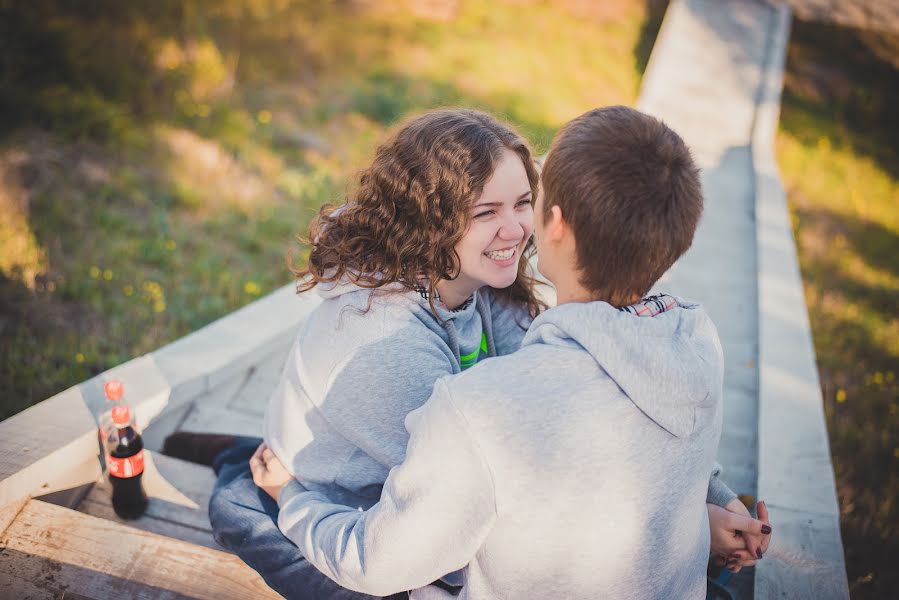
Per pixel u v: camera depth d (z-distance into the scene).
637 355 1.21
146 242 4.41
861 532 3.15
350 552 1.45
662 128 1.24
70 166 4.93
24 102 5.23
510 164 1.73
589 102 8.80
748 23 10.76
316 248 1.85
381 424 1.69
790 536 2.38
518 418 1.21
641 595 1.32
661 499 1.27
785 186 7.41
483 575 1.37
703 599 1.48
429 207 1.70
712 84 8.73
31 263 3.94
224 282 4.27
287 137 6.24
